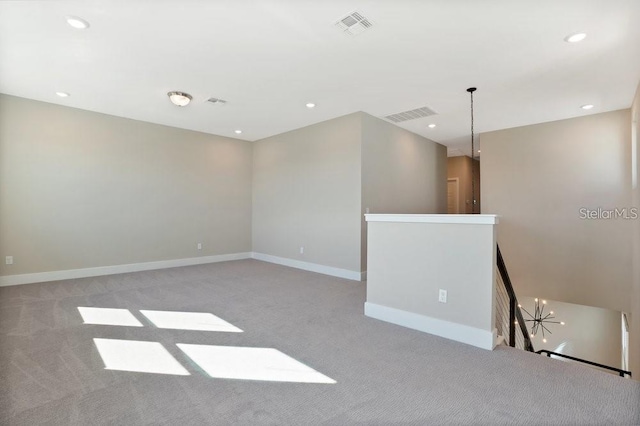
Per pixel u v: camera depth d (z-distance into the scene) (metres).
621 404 1.77
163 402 1.77
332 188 5.29
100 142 4.99
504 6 2.33
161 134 5.66
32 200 4.42
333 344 2.57
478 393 1.88
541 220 5.28
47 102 4.50
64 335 2.69
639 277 3.64
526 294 5.41
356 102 4.44
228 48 2.98
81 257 4.84
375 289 3.22
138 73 3.54
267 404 1.77
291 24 2.60
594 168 4.79
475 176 8.86
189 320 3.10
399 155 5.72
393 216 3.06
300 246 5.86
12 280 4.29
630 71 3.34
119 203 5.20
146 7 2.37
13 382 1.96
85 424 1.58
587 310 6.32
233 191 6.75
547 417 1.66
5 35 2.76
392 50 3.00
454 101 4.34
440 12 2.42
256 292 4.14
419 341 2.64
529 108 4.57
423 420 1.63
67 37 2.79
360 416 1.67
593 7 2.31
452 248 2.71
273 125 5.70
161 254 5.70
